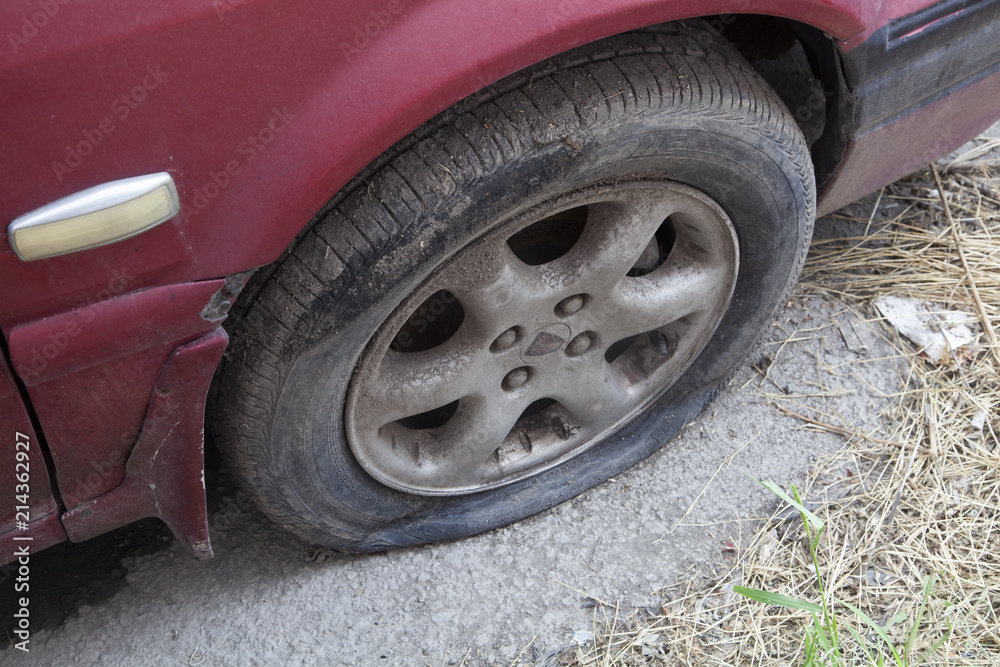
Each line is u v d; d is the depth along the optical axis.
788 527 2.09
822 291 2.62
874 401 2.36
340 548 1.97
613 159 1.50
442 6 1.23
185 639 1.89
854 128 1.82
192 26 1.07
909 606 1.91
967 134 2.21
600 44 1.50
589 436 2.12
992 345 2.43
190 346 1.30
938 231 2.77
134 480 1.47
